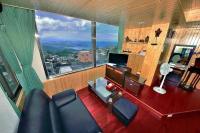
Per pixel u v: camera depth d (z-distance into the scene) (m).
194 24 2.94
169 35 3.19
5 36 1.60
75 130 1.34
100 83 2.75
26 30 1.89
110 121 2.05
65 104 1.90
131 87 3.01
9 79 1.64
